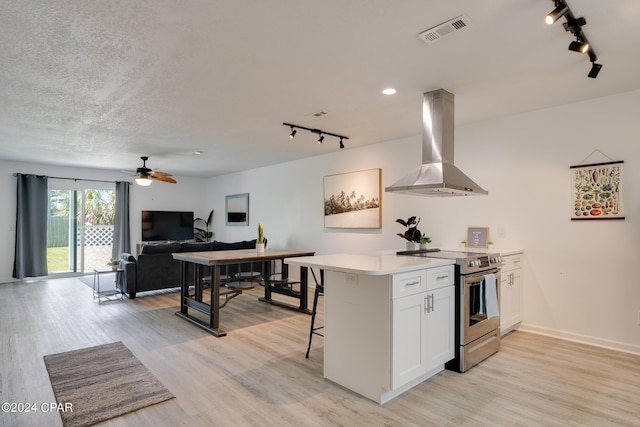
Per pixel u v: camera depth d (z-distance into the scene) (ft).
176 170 27.02
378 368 7.71
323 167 20.59
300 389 8.32
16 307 16.26
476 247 13.76
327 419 7.04
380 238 17.52
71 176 25.12
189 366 9.61
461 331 9.29
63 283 22.54
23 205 22.99
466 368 9.34
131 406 7.49
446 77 9.73
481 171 13.88
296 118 13.44
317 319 14.37
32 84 9.98
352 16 6.79
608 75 9.61
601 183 11.22
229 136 16.20
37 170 23.86
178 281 19.20
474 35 7.52
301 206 22.04
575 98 11.38
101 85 10.11
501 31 7.36
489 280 10.14
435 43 7.87
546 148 12.32
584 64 8.93
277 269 23.45
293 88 10.48
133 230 28.02
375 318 7.80
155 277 18.52
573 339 11.68
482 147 13.87
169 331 12.75
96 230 26.84
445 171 10.26
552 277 12.16
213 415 7.18
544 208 12.34
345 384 8.41
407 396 7.98
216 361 9.97
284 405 7.59
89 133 15.53
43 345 11.27
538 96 11.20
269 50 8.15
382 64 8.91
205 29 7.22
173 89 10.47
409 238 12.28
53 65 8.82
